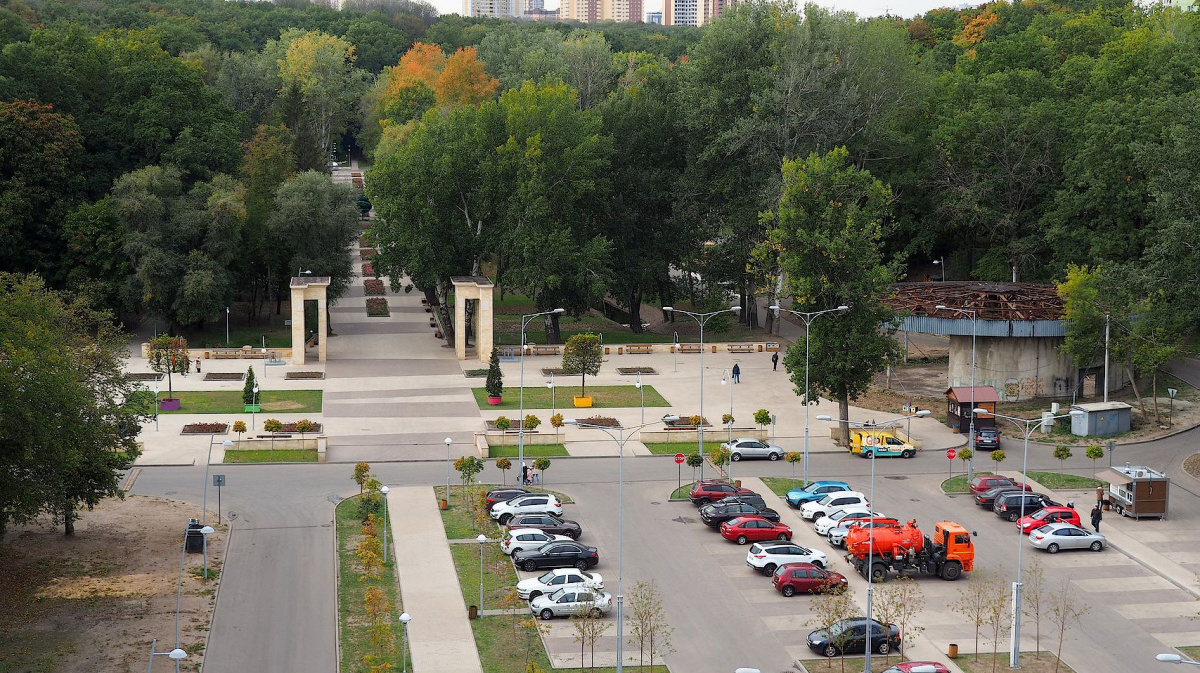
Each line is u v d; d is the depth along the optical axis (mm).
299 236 132000
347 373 115312
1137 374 112188
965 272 150000
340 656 53406
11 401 54844
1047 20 179875
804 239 90938
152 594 59562
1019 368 105438
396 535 70125
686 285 148125
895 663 54500
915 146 143375
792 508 77688
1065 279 125312
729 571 65938
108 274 123062
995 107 138750
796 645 56219
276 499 76562
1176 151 95062
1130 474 76188
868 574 61500
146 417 77000
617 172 138625
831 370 91562
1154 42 134625
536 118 126562
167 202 125000
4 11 161875
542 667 53000
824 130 127500
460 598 60812
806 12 131750
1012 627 54875
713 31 133625
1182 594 63500
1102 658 55500
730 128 131000
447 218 129250
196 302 122750
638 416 100312
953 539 65250
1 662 50812
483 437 89125
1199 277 93938
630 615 59375
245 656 53062
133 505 74125
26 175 121688
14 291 66375
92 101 136750
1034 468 87438
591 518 74625
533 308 158500
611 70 167875
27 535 67562
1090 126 122375
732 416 98688
